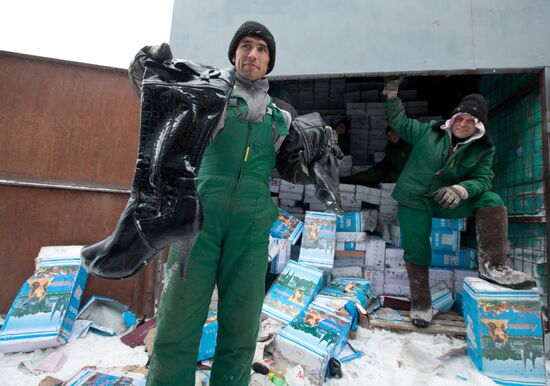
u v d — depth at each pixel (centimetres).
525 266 253
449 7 243
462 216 236
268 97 124
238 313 116
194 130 84
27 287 200
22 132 236
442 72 242
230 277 117
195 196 82
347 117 435
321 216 292
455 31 241
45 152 238
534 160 250
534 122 252
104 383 143
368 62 250
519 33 233
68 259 218
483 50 236
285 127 122
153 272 239
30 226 233
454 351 191
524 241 256
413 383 162
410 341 193
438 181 229
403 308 258
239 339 118
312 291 230
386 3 251
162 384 110
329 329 186
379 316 242
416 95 423
